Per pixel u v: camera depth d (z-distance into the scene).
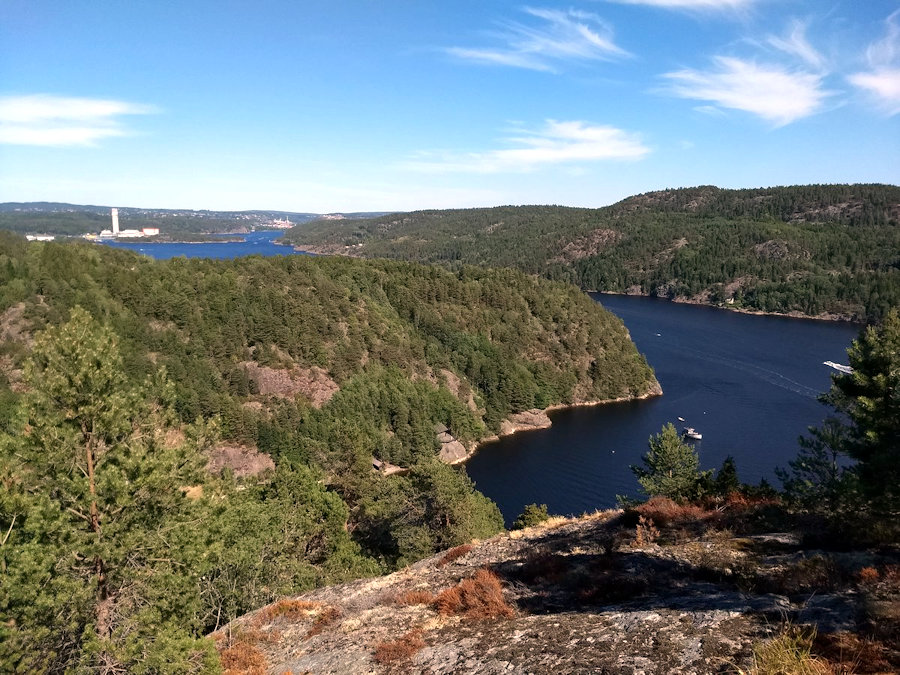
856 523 12.27
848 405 25.11
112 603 13.60
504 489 78.69
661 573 11.66
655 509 16.66
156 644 11.88
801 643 6.50
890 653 5.93
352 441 47.47
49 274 89.19
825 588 8.91
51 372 13.22
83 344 13.69
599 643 8.16
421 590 14.14
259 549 23.28
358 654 10.48
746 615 8.05
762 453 79.94
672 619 8.47
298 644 12.39
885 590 8.07
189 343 91.94
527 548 16.52
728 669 6.46
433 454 90.56
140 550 13.70
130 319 88.69
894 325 19.25
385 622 12.07
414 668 9.21
